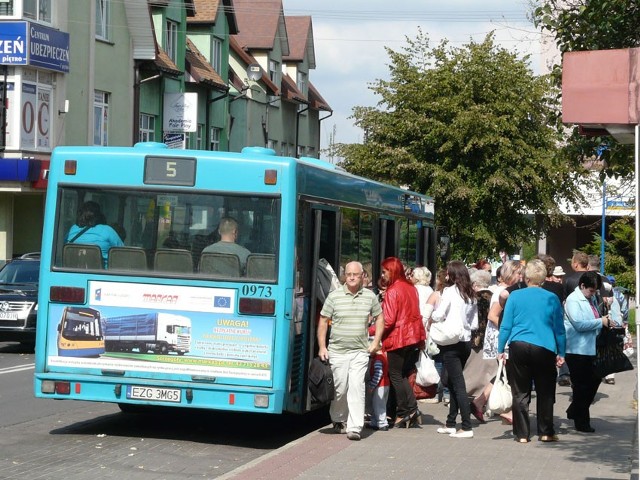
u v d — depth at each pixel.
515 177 38.78
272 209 12.61
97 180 12.97
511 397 13.22
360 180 15.99
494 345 14.55
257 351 12.48
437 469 10.84
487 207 40.12
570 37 11.77
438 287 16.59
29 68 35.28
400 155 39.41
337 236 14.53
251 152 13.27
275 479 10.12
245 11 61.31
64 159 13.05
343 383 13.05
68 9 37.56
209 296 12.59
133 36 42.50
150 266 12.77
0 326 23.81
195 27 51.50
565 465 11.20
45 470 10.91
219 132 53.16
